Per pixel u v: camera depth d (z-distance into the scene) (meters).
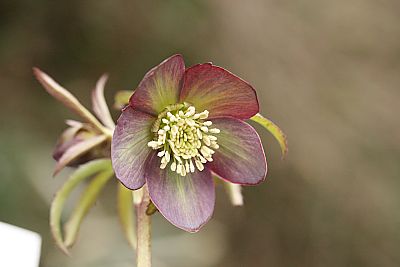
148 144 0.37
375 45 1.17
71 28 1.05
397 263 1.00
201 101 0.37
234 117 0.38
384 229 1.01
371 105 1.11
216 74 0.37
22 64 1.02
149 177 0.37
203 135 0.38
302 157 1.03
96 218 0.81
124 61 1.06
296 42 1.12
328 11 1.17
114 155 0.36
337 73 1.12
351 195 1.03
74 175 0.39
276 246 1.00
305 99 1.08
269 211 1.02
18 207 0.78
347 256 1.00
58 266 0.74
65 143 0.39
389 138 1.08
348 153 1.05
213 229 0.98
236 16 1.09
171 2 1.06
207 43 1.07
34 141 0.91
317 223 1.01
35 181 0.81
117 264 0.75
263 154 0.37
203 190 0.38
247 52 1.08
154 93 0.37
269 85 1.07
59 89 0.39
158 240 0.82
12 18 1.04
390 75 1.14
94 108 0.40
